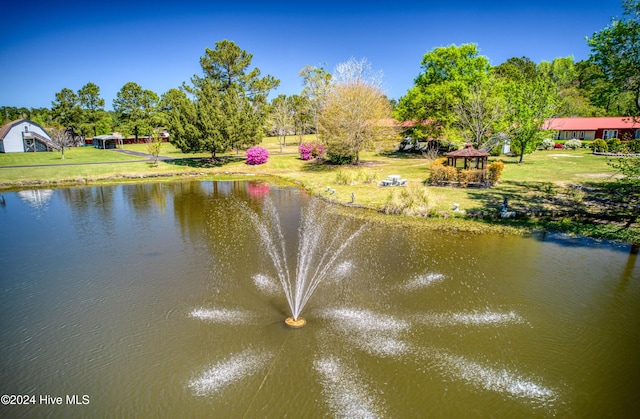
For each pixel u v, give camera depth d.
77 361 7.01
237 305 8.97
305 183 26.44
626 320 8.09
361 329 7.87
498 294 9.34
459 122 35.31
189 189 26.58
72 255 12.77
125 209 20.17
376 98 33.56
